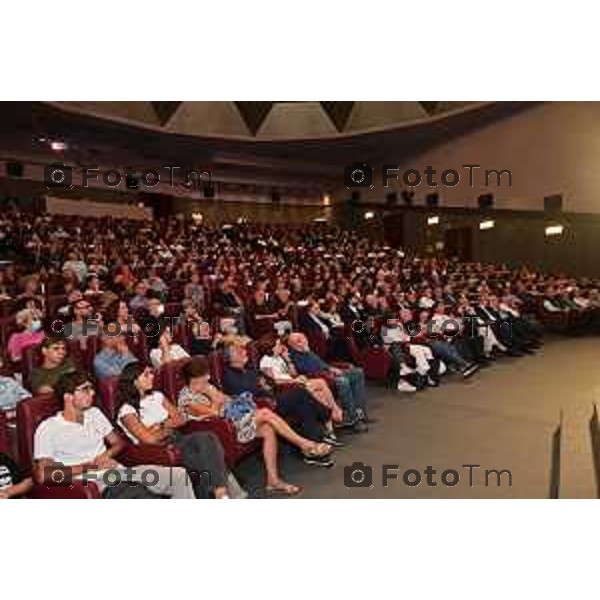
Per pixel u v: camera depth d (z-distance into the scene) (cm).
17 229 1236
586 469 399
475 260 1571
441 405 584
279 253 1603
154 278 886
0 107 1240
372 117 1650
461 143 1620
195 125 1622
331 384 497
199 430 365
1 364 453
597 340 1023
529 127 1413
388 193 1909
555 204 1350
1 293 743
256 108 1689
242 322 749
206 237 1659
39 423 311
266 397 447
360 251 1670
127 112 1467
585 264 1288
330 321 754
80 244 1198
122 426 340
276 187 2147
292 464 421
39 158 1638
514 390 646
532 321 953
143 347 549
